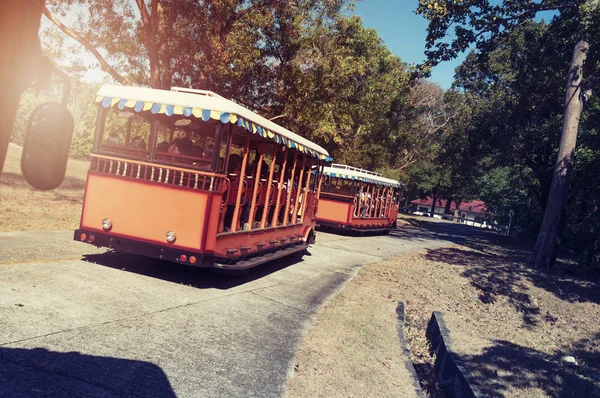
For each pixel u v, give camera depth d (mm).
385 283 11055
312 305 7867
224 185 7566
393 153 37625
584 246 20125
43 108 1700
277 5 16469
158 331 5293
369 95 27547
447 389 5508
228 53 15281
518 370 5945
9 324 4629
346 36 19250
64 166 1741
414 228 36219
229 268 7734
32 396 3416
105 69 15508
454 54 17688
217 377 4418
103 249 9141
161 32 15500
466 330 8070
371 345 6203
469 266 15477
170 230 7363
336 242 18234
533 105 26484
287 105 17422
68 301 5676
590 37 16250
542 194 32094
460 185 38219
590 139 22266
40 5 1562
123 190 7566
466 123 31406
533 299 11391
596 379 6285
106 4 15180
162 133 8875
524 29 24781
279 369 4887
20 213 11305
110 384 3857
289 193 10773
